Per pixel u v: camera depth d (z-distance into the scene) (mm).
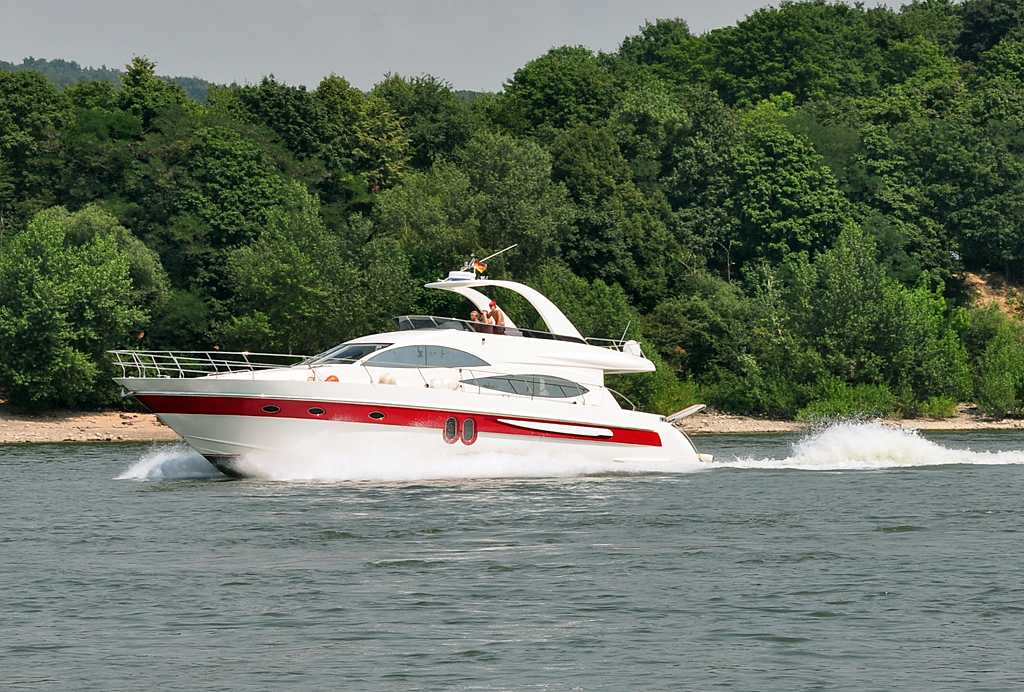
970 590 44656
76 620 40812
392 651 37469
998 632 39250
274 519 60594
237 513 62625
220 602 43031
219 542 54281
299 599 43500
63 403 152750
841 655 36969
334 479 74938
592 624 40281
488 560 50250
